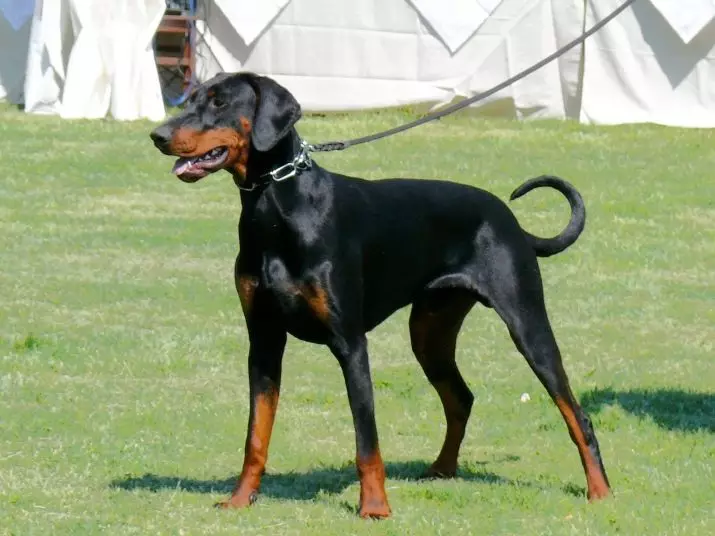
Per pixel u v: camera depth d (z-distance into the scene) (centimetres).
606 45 2728
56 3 2739
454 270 895
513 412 1184
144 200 2105
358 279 838
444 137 2597
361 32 2791
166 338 1393
